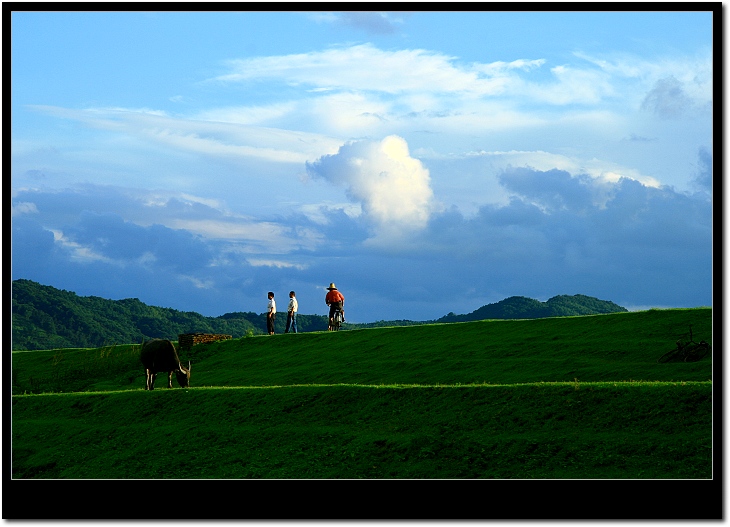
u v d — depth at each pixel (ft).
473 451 63.41
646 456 58.39
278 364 122.42
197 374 124.88
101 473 70.49
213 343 144.05
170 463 70.59
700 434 59.52
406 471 62.44
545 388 71.92
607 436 62.18
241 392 84.94
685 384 67.56
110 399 89.66
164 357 97.81
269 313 147.13
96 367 135.33
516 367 98.48
